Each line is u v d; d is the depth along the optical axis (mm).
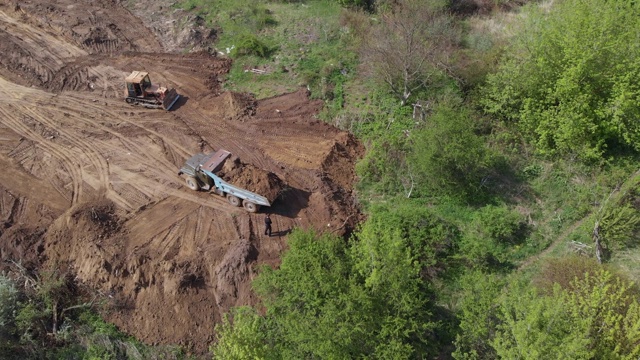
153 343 19250
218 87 31234
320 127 28078
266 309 19531
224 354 15688
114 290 20406
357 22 35562
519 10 37875
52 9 36312
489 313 16859
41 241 21875
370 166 25031
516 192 24578
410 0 34969
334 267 17594
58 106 29062
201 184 24094
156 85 29281
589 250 21656
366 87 30906
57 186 24344
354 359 16094
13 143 26578
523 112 26625
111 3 38469
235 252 20891
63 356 18719
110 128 27719
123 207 23328
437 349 18188
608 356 14914
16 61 31875
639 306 16016
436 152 23609
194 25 35750
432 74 29672
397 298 16641
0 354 18469
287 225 22594
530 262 21562
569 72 24609
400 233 19672
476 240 21688
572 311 15688
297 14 38062
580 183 24766
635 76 24641
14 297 19234
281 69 32312
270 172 23844
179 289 19953
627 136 25250
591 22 24938
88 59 32719
